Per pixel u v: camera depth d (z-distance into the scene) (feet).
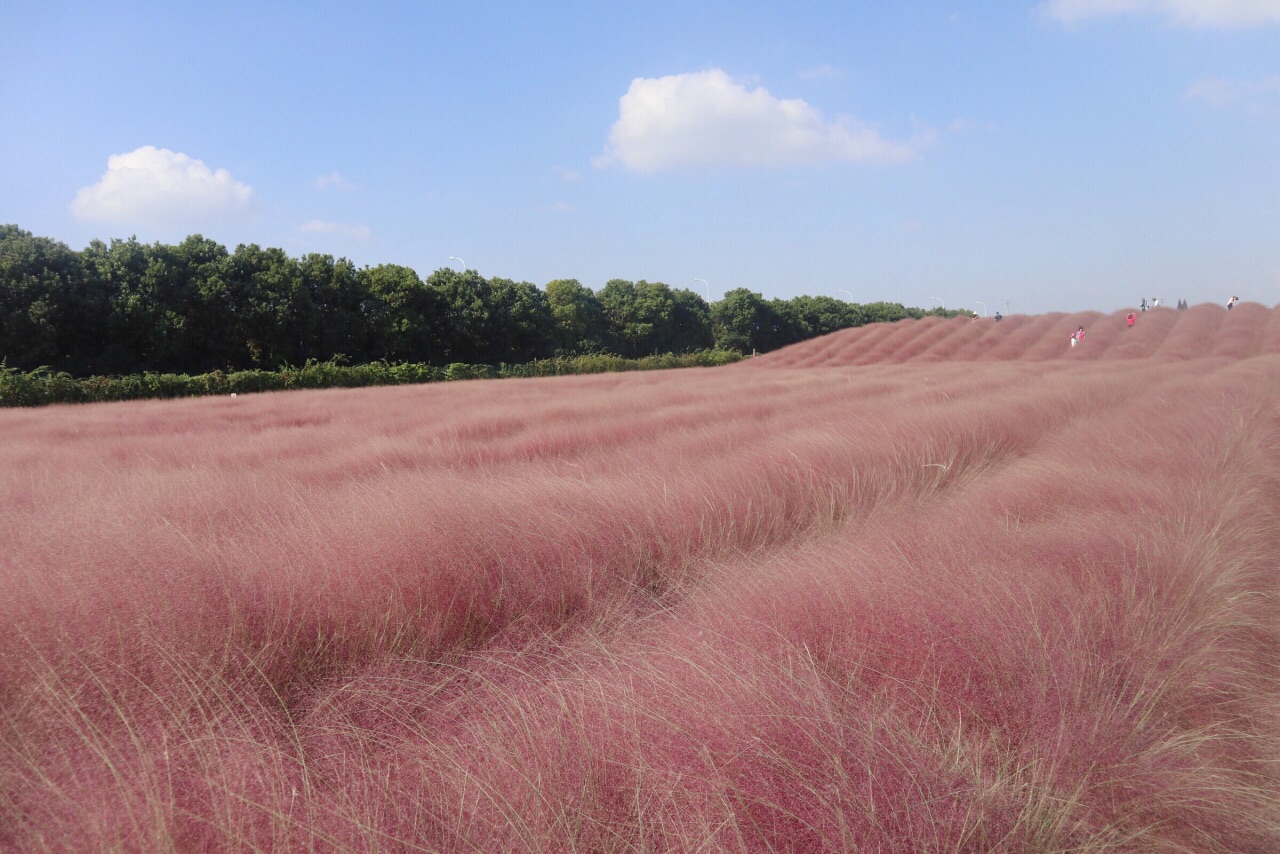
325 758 8.71
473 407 50.62
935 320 176.14
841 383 67.87
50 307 114.01
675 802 7.29
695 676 9.20
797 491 21.02
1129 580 12.43
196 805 7.18
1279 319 138.41
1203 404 34.58
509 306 194.18
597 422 37.83
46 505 19.21
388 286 170.91
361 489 18.85
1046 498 18.04
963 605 10.87
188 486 20.01
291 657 11.32
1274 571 15.40
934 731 8.84
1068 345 137.39
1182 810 7.99
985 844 7.01
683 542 16.70
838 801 7.12
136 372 127.75
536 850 6.82
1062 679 9.48
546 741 8.25
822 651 10.32
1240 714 10.13
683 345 294.87
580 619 13.56
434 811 7.49
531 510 16.58
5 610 10.34
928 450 24.98
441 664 11.44
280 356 142.20
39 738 8.56
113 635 10.32
